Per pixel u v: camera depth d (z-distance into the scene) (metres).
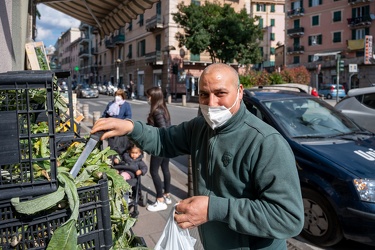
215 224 1.84
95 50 56.09
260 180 1.63
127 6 4.77
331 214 3.73
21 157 1.22
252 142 1.70
